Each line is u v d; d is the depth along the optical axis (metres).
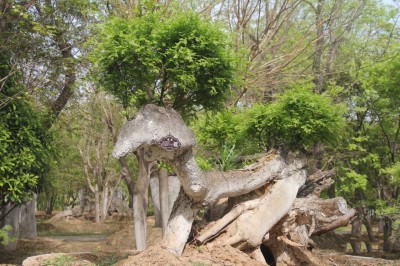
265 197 9.95
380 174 17.70
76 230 31.98
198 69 8.81
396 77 15.52
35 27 11.27
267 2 13.84
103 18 10.67
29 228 20.94
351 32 18.06
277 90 14.90
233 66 8.99
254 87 12.97
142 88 9.18
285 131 10.43
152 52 8.47
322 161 16.38
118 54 8.41
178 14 9.70
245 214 9.71
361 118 17.81
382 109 17.28
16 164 11.30
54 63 12.69
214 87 9.03
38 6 12.36
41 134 12.48
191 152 8.57
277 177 10.10
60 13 12.66
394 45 17.09
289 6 13.73
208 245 9.27
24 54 12.31
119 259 10.10
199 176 8.70
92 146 32.34
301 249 10.78
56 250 17.58
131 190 12.31
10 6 11.45
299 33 14.59
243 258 9.09
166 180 13.02
